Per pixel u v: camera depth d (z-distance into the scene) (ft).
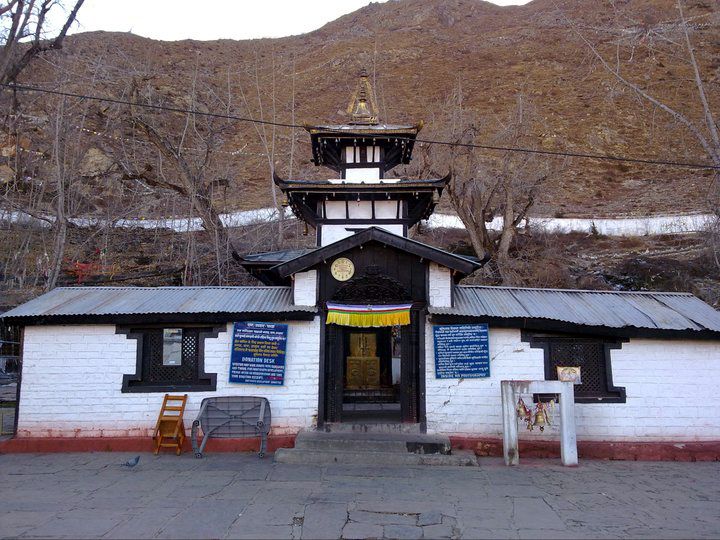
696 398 38.06
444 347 38.40
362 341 48.83
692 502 27.17
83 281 93.15
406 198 49.19
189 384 38.37
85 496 27.48
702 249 99.76
